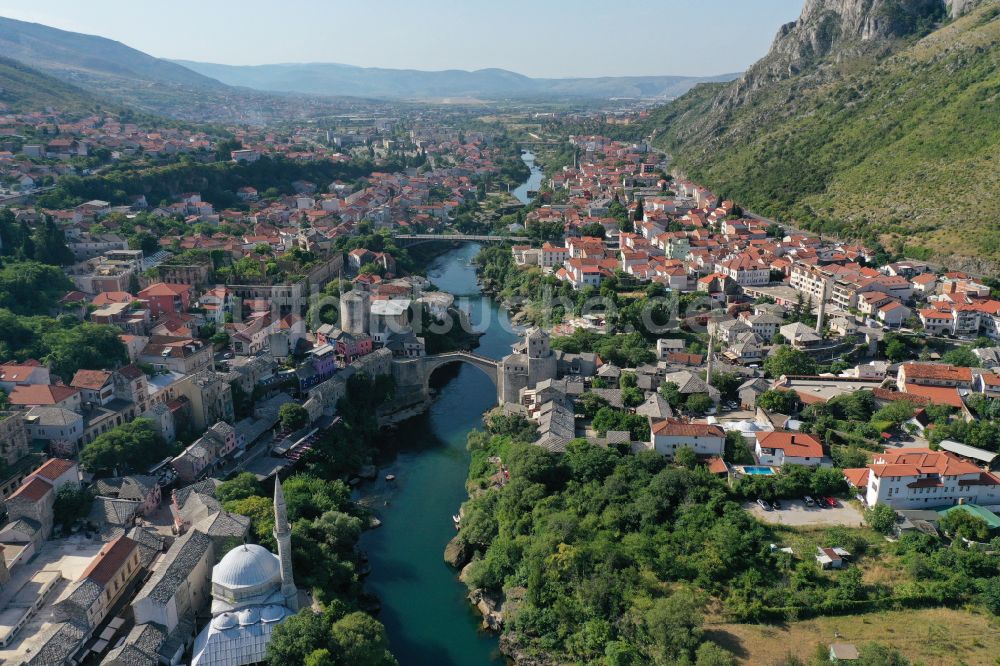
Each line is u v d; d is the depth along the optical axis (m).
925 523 182.38
